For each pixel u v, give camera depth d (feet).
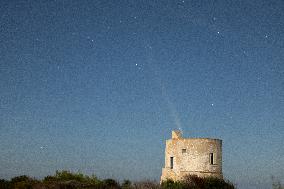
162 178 117.91
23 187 98.07
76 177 109.29
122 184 105.91
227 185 99.96
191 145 111.45
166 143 118.52
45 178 108.27
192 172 109.81
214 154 111.86
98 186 101.40
